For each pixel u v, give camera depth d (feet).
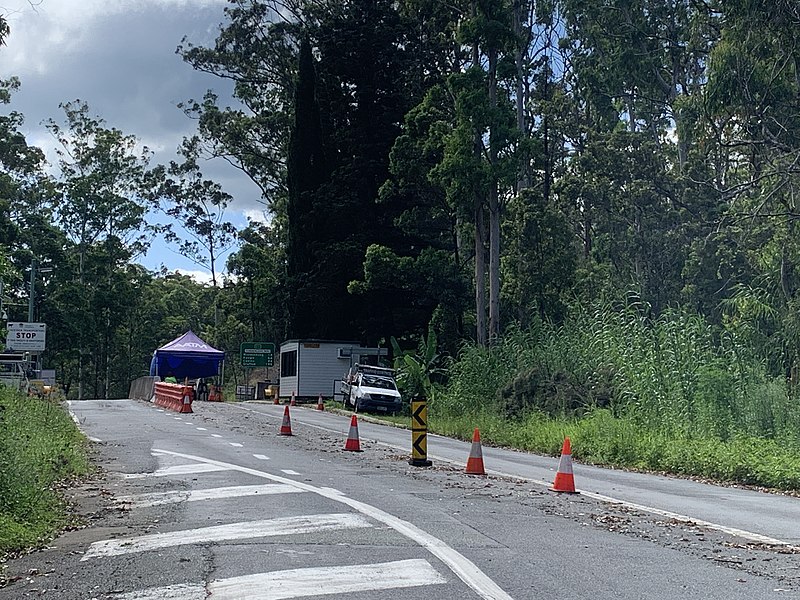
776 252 112.47
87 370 283.59
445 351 151.74
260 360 206.90
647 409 79.56
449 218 154.10
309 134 168.96
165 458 60.59
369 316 157.69
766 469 58.44
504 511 40.24
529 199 139.13
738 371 80.89
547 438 81.35
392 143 161.17
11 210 208.64
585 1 152.56
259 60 197.06
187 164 221.87
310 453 65.82
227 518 36.96
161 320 302.66
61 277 223.92
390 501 41.93
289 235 169.58
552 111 177.99
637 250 149.38
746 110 100.99
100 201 250.37
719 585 26.53
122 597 24.85
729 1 94.63
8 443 43.11
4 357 134.92
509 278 140.77
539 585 25.90
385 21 163.73
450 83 127.34
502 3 126.41
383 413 127.65
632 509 42.63
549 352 107.96
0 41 46.70
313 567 27.78
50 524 36.52
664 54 151.33
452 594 24.64
